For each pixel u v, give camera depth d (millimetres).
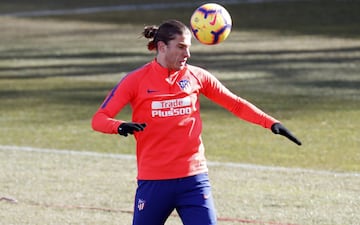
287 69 71188
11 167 37750
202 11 21828
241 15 112125
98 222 28672
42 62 79938
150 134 20297
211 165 38188
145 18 114688
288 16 109500
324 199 31625
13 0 137875
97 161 39156
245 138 44906
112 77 69688
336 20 104875
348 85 62562
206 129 47500
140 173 20562
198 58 78812
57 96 60250
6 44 95000
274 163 38750
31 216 29484
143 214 20547
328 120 49562
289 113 52094
